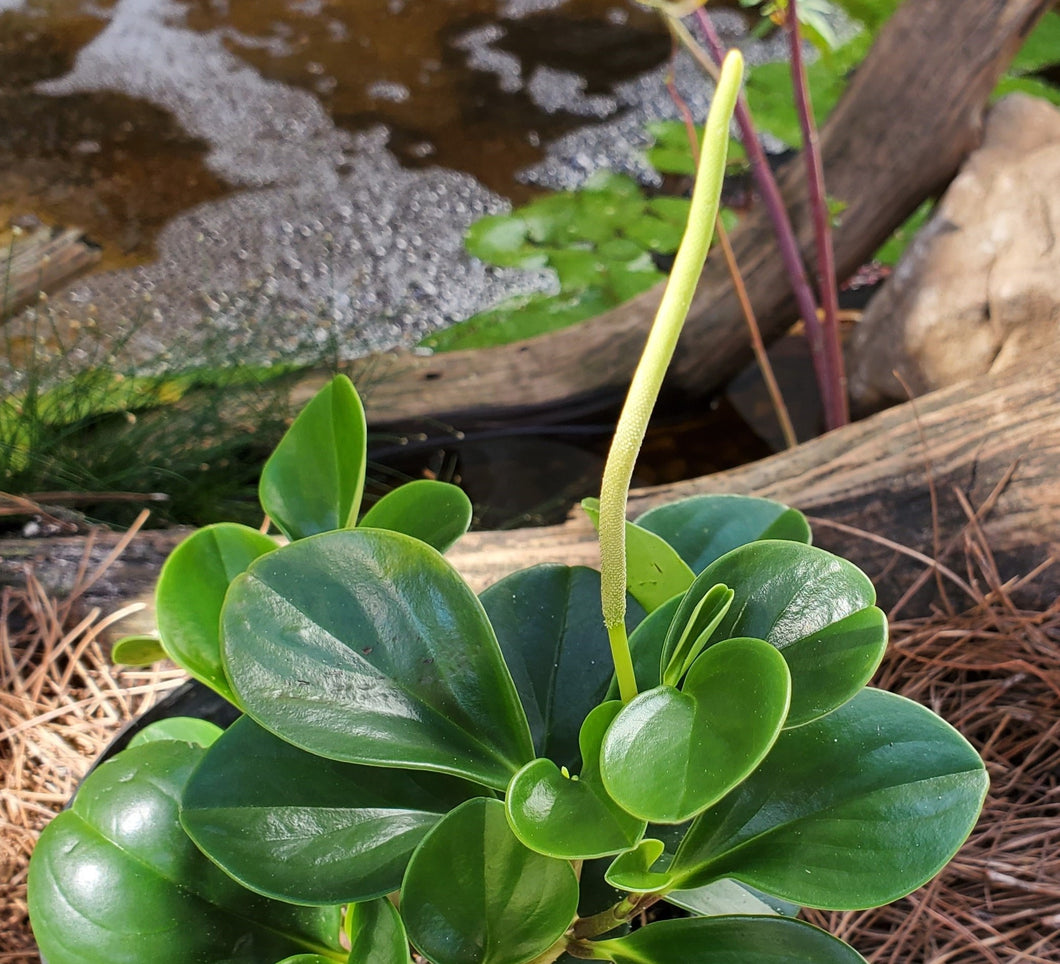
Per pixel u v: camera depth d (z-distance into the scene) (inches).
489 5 57.9
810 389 36.2
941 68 29.6
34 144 47.3
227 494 30.6
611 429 36.2
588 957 10.5
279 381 33.4
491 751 9.8
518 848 9.4
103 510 27.5
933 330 30.2
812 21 24.7
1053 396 21.8
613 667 12.4
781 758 10.1
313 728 9.3
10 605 20.7
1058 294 28.1
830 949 9.6
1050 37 48.8
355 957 9.5
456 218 44.4
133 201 44.6
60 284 36.9
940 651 20.0
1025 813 17.8
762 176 29.0
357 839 10.2
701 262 7.3
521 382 35.3
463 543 21.5
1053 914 16.2
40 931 10.7
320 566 10.0
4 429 27.6
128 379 31.6
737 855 9.7
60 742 18.4
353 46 54.7
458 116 49.9
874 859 9.2
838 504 21.8
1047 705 19.1
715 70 26.0
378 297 40.6
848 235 32.6
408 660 9.9
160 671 19.8
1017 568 20.8
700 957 9.9
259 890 9.6
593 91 51.5
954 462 21.7
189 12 56.7
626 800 8.0
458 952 9.1
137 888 11.0
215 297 39.8
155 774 11.8
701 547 13.3
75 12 56.0
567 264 41.2
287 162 47.1
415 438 34.9
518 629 12.7
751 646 8.7
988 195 30.3
